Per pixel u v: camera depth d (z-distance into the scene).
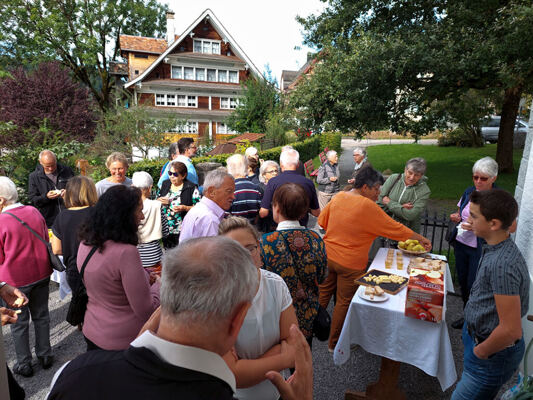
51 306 4.26
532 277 2.87
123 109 15.43
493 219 1.69
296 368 0.96
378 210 2.85
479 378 1.80
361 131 11.30
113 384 0.71
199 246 0.84
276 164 4.75
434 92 9.86
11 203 2.83
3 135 9.74
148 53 31.80
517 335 1.61
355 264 2.94
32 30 24.89
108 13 28.08
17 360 3.06
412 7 11.38
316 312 2.13
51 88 20.67
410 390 2.73
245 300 0.80
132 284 1.78
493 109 13.60
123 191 1.86
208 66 30.22
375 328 2.45
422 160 3.67
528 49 7.71
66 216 2.32
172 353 0.73
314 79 10.70
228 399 0.73
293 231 2.10
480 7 9.12
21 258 2.75
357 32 11.05
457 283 4.49
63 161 9.93
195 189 4.26
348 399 2.62
